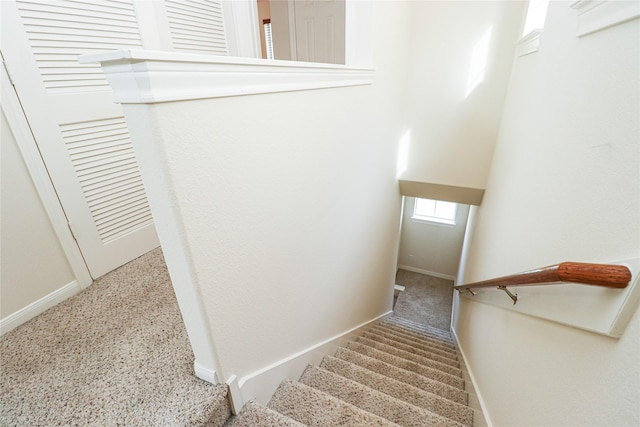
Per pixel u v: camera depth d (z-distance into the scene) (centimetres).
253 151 90
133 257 177
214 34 195
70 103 136
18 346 117
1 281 123
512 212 162
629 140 67
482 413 142
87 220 151
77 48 133
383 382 165
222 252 86
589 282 63
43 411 92
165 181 65
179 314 135
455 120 275
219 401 96
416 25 259
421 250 620
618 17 75
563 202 98
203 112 70
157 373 104
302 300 143
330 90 130
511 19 232
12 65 116
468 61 254
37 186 130
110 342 119
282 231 114
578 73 100
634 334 57
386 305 421
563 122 108
